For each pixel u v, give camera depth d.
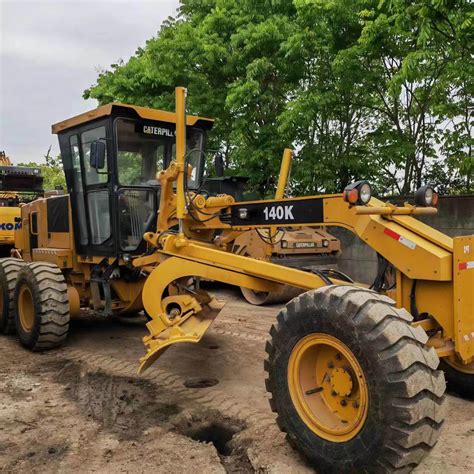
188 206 4.82
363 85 9.21
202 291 4.89
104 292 6.08
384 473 2.78
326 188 9.85
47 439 3.72
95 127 5.91
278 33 9.84
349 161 9.62
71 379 5.04
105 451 3.53
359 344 2.88
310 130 10.12
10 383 4.93
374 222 3.53
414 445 2.73
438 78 8.63
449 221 8.56
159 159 6.12
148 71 11.41
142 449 3.55
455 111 8.60
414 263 3.33
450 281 3.25
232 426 3.95
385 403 2.75
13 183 11.22
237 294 9.99
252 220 4.35
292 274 3.88
